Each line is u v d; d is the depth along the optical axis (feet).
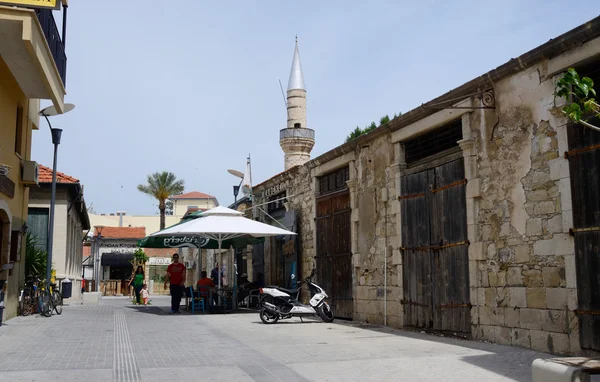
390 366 23.95
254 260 75.72
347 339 33.63
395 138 41.83
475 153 33.47
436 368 23.44
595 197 25.58
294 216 59.47
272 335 35.73
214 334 36.17
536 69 29.30
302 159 115.75
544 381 16.79
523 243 29.66
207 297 58.90
